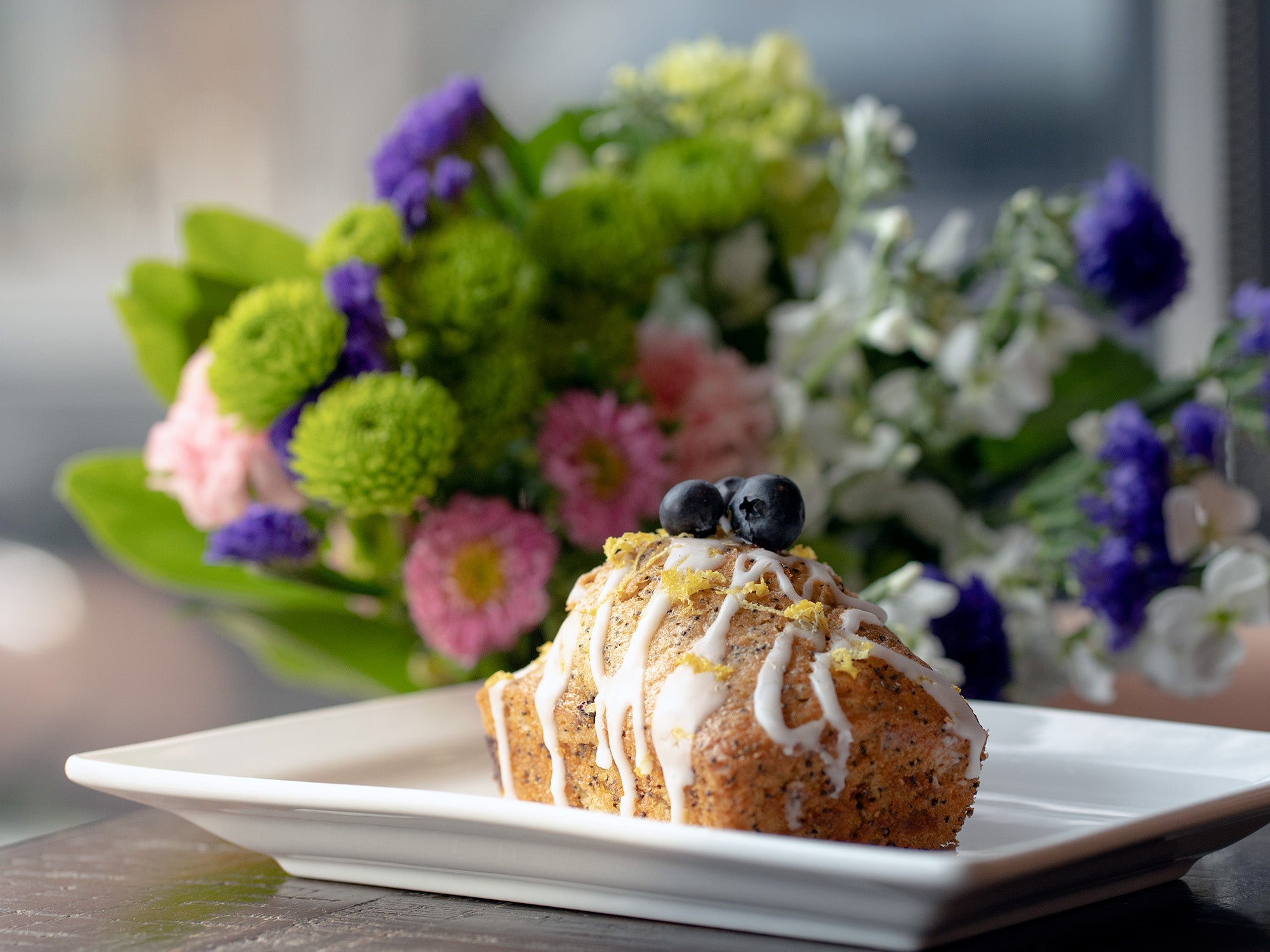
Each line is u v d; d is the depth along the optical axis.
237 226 0.71
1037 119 1.26
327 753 0.60
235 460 0.66
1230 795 0.50
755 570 0.54
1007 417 0.71
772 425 0.71
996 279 0.76
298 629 0.71
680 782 0.52
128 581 1.43
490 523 0.66
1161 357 1.10
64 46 1.37
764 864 0.48
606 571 0.57
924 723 0.52
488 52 1.35
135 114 1.38
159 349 0.72
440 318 0.65
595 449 0.67
